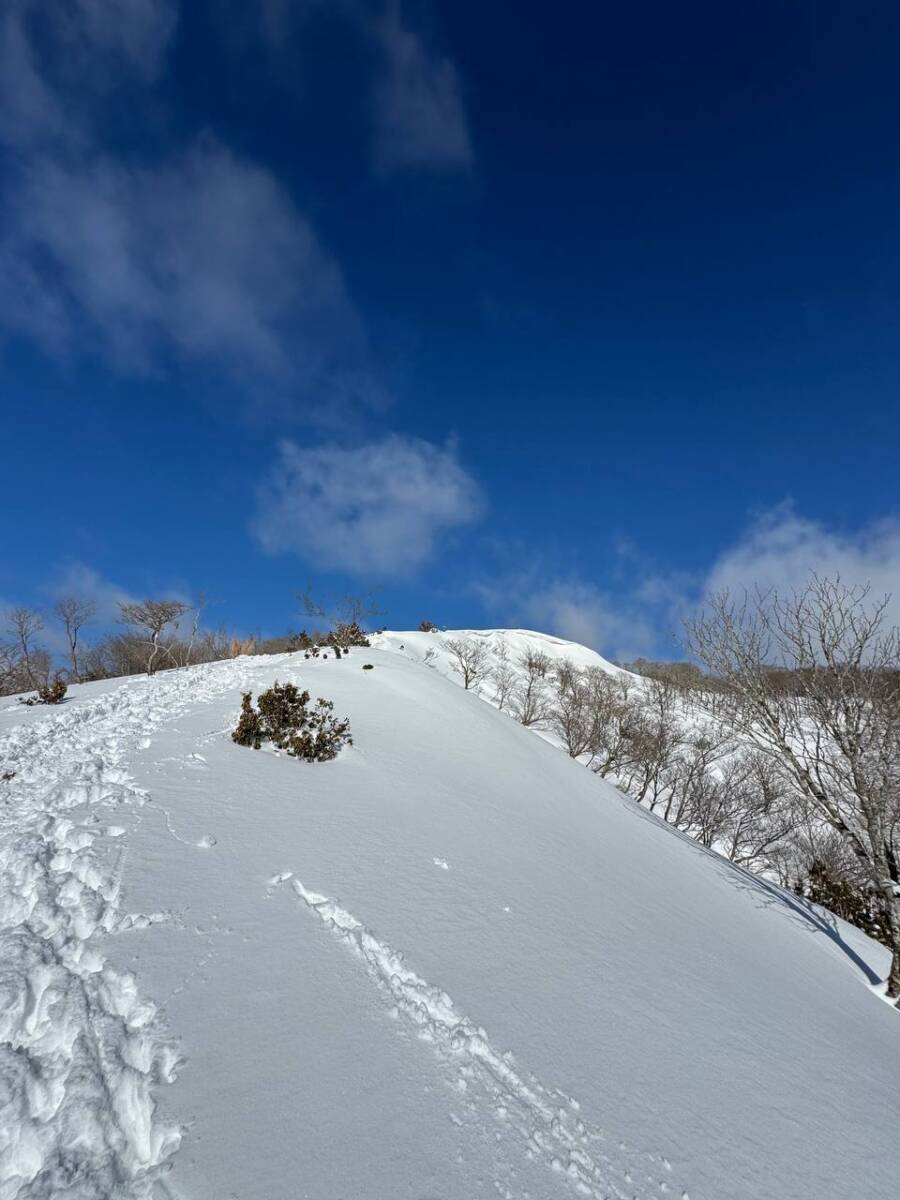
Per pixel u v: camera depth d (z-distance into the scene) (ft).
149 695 41.50
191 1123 8.95
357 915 16.11
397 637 139.44
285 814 21.66
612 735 107.96
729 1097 13.79
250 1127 9.14
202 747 27.27
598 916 21.85
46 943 12.33
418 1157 9.43
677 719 100.37
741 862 75.56
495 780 34.81
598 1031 14.43
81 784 20.75
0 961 11.44
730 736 48.83
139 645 101.19
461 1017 13.11
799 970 28.19
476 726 43.06
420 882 19.21
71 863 15.60
